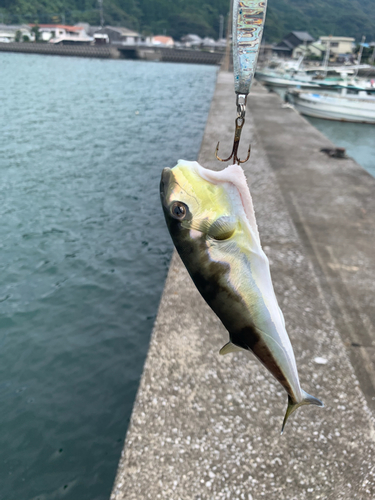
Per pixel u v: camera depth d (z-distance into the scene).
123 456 2.11
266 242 4.47
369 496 1.94
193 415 2.34
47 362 4.28
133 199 9.16
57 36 112.31
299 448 2.17
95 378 4.09
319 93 22.06
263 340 1.08
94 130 17.47
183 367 2.67
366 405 2.44
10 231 7.31
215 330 3.03
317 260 4.71
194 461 2.09
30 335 4.68
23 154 12.97
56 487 2.99
